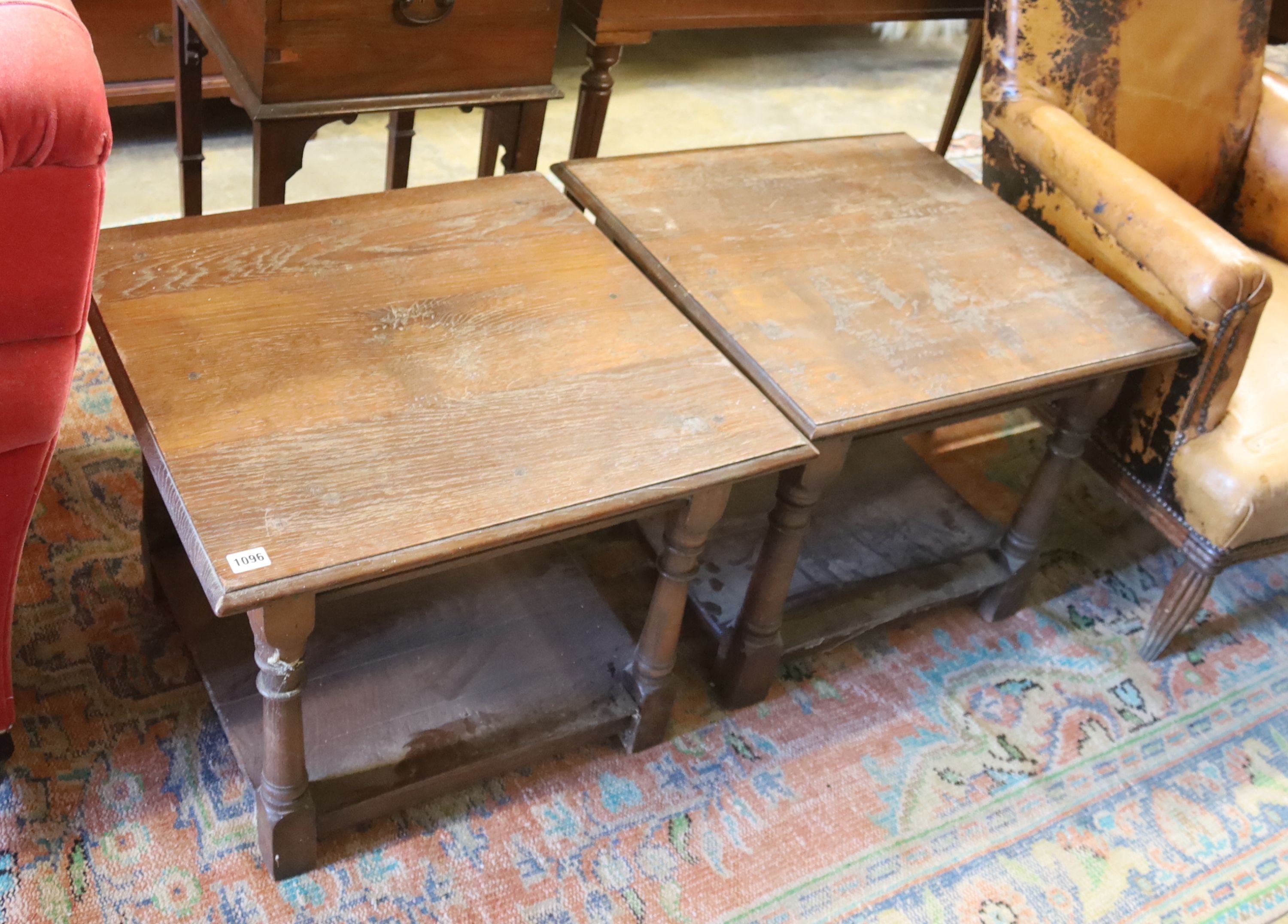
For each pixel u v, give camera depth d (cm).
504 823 147
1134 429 183
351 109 157
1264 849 164
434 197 154
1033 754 171
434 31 158
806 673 176
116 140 263
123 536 173
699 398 131
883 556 181
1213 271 161
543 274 144
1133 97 198
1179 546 181
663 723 158
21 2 92
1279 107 210
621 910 140
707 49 365
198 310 126
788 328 146
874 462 200
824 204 174
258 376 120
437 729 142
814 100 346
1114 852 159
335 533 106
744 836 151
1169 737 179
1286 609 210
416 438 117
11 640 131
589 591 166
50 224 94
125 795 140
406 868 139
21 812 135
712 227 162
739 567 174
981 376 146
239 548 102
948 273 164
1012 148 192
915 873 151
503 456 117
